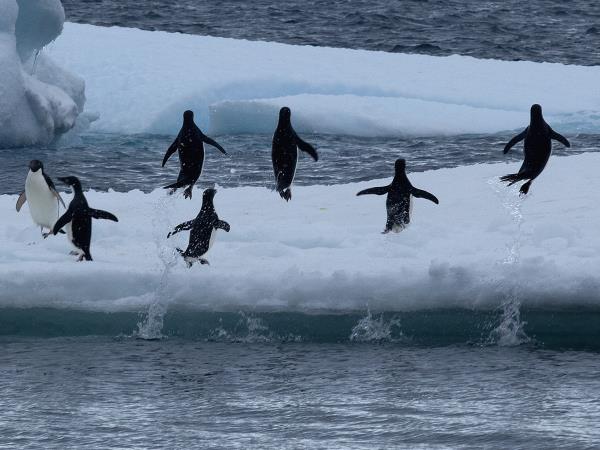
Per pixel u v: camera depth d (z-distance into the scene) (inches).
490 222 1207.6
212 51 3088.1
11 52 2272.4
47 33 2399.1
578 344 946.1
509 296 957.2
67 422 740.0
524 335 956.0
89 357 904.9
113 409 767.7
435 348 931.3
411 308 964.0
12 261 1080.8
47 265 1027.3
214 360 895.7
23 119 2321.6
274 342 959.0
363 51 3257.9
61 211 1359.5
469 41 4303.6
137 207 1369.3
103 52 2972.4
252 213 1328.7
